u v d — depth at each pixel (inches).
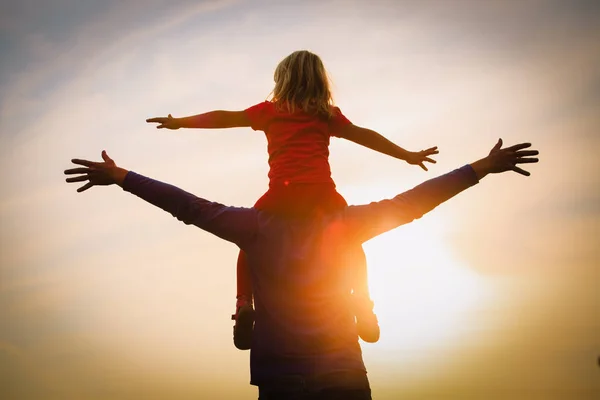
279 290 82.5
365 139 105.2
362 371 80.2
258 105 100.9
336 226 85.0
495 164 86.1
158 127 100.7
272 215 86.0
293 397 78.7
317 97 98.5
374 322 100.7
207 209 85.4
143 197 86.2
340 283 83.3
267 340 81.1
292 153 91.8
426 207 85.4
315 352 79.7
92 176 86.3
